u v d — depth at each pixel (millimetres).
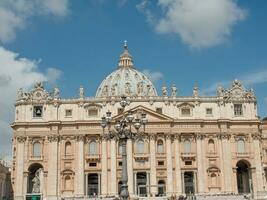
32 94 122500
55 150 118562
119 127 55250
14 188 116250
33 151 119500
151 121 120188
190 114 123125
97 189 119188
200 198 109000
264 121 137625
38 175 130875
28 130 120000
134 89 163875
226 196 112438
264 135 135625
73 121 119938
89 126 120062
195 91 124438
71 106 122062
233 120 123188
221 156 121062
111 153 118625
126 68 173250
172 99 122875
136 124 56219
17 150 118688
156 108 122000
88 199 110312
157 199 107375
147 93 162875
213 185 119438
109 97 121812
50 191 115938
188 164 120375
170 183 117500
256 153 122312
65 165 118812
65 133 120000
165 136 120500
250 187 121562
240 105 125812
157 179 118188
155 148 119750
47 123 120000
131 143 118250
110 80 170000
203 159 120438
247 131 123375
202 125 122312
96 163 119312
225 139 122000
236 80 127125
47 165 118188
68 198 111938
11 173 127688
